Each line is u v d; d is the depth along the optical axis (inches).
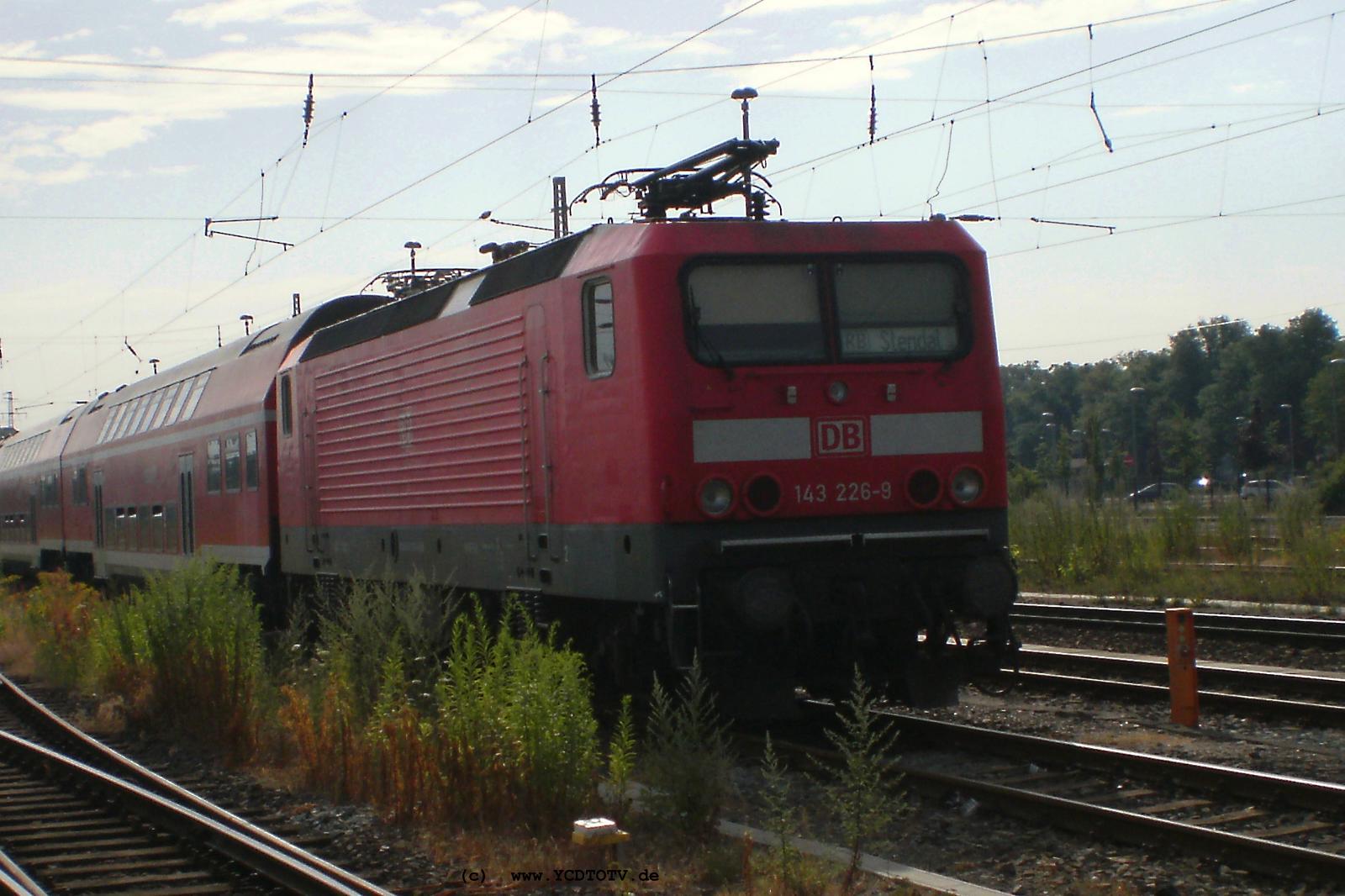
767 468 406.3
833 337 416.8
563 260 454.0
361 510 613.9
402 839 336.8
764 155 450.0
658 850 309.0
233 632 519.8
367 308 756.0
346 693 426.6
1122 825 300.4
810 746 418.0
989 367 431.8
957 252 434.0
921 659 433.1
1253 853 275.7
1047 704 498.3
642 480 402.9
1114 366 5064.0
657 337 402.3
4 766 469.4
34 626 831.7
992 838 312.2
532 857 305.4
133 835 358.6
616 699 488.1
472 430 512.7
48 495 1359.5
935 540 424.2
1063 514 968.3
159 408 999.6
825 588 409.7
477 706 348.2
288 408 705.0
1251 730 435.2
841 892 271.9
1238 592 823.1
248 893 299.6
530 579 474.3
